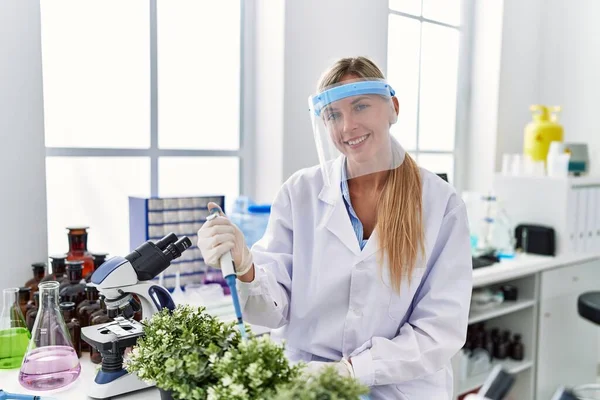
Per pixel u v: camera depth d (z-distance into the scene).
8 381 1.32
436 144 3.35
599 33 3.37
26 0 1.70
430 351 1.34
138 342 1.08
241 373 0.86
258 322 1.41
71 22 2.01
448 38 3.33
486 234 2.98
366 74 1.34
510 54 3.45
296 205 1.52
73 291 1.57
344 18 2.52
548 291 2.83
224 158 2.46
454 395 2.49
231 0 2.40
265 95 2.42
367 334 1.43
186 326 1.04
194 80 2.34
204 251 1.14
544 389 2.87
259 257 1.49
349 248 1.43
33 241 1.76
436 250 1.46
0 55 1.66
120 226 2.20
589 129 3.43
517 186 3.08
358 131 1.33
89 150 2.08
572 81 3.51
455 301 1.38
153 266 1.31
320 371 0.85
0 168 1.68
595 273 3.13
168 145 2.30
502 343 2.83
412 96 3.14
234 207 2.33
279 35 2.32
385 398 1.38
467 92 3.50
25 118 1.72
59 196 2.04
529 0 3.53
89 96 2.08
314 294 1.46
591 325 3.14
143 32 2.18
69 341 1.34
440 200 1.46
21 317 1.45
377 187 1.46
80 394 1.26
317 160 2.52
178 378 0.94
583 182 2.98
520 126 3.62
